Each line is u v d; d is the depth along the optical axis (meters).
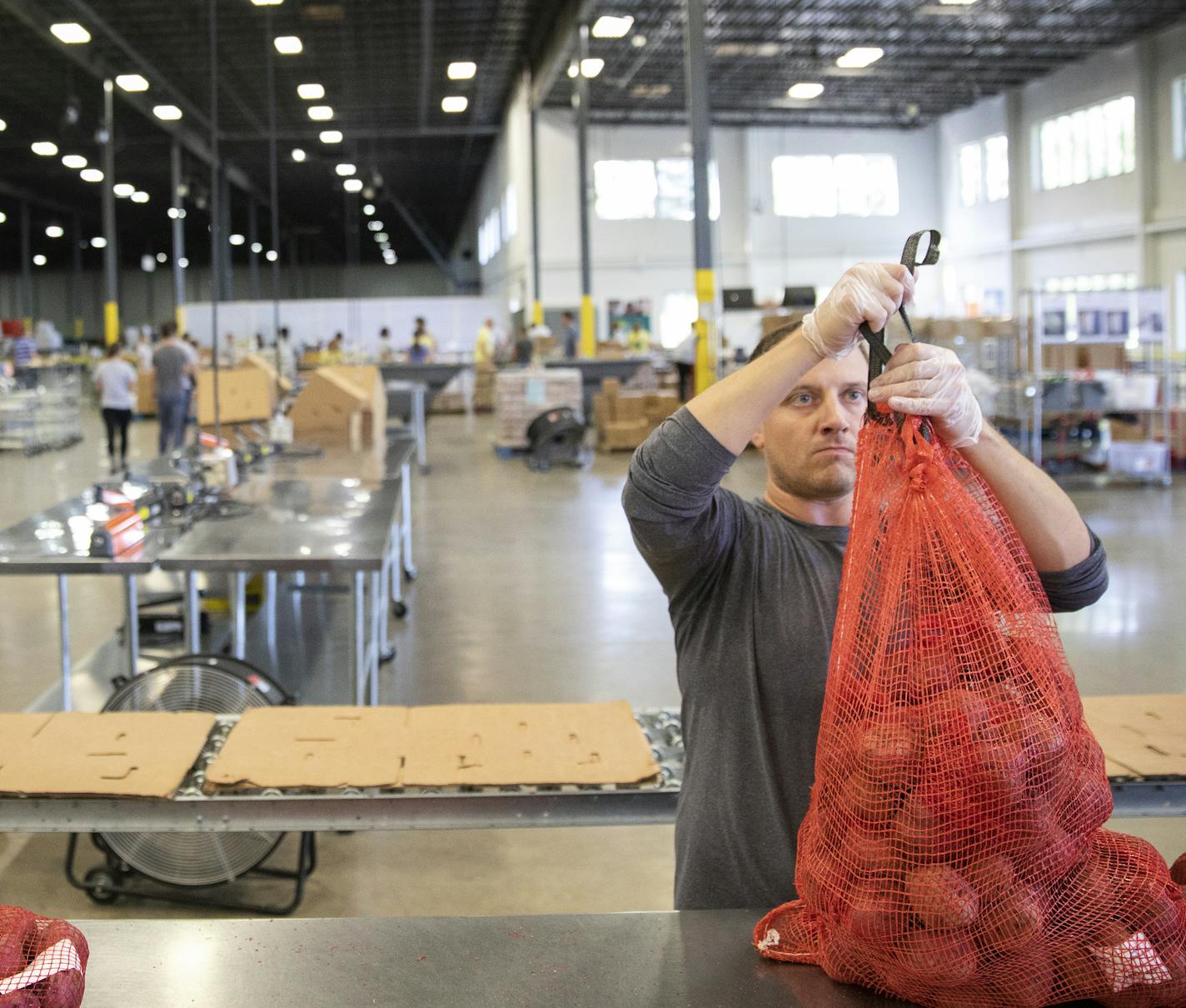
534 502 10.42
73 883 3.12
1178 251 17.88
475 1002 1.08
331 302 24.06
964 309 24.28
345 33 17.95
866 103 23.66
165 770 1.85
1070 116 20.62
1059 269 21.11
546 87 19.80
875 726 1.08
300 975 1.12
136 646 3.72
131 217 38.72
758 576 1.47
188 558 3.51
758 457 13.30
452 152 30.02
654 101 23.14
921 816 1.02
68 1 15.52
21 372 17.08
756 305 15.47
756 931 1.18
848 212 25.03
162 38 17.75
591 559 7.80
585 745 1.96
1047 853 1.03
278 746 1.94
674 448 1.27
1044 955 1.02
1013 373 11.50
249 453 6.10
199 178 29.70
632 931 1.22
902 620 1.10
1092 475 10.98
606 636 5.82
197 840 3.06
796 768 1.42
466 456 14.24
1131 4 16.80
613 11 17.00
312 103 23.30
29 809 1.80
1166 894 1.05
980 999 1.04
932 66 20.53
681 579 1.47
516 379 13.95
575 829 3.60
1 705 4.74
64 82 20.59
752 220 24.70
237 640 4.36
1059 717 1.06
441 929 1.22
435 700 4.80
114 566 3.46
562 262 23.75
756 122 24.38
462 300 24.48
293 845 3.48
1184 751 1.84
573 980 1.12
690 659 1.51
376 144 28.38
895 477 1.15
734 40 18.78
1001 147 22.92
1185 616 5.97
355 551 3.63
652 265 24.16
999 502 1.29
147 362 21.78
